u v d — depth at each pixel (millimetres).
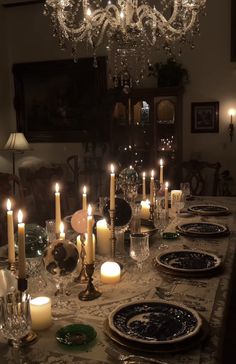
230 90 4973
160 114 4879
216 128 5070
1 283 1196
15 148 5133
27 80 5852
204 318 1161
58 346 1044
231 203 3076
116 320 1141
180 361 961
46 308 1136
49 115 5797
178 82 4805
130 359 972
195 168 4227
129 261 1730
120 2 2936
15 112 5996
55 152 5836
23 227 1093
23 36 5816
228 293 1382
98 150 5602
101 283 1488
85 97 5582
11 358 992
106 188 5473
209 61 4996
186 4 2861
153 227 2176
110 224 1666
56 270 1273
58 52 5672
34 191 3238
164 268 1577
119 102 4969
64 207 3490
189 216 2596
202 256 1704
